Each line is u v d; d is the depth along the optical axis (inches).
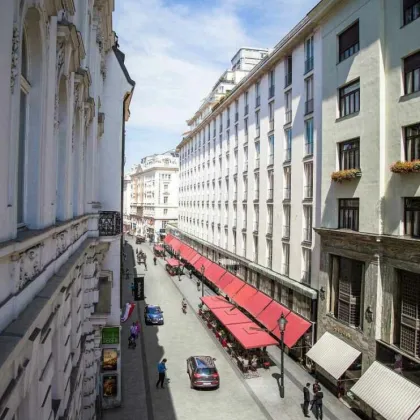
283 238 1155.9
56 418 306.7
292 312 1048.2
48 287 246.7
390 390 660.7
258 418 754.2
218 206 1883.6
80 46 375.6
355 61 811.4
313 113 997.2
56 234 303.7
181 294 1766.7
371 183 759.1
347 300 836.0
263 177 1320.1
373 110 757.3
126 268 2330.2
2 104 164.7
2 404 149.6
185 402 817.5
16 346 153.1
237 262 1544.0
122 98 842.2
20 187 246.1
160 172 3873.0
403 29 702.5
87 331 603.8
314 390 772.0
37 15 233.3
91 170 611.5
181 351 1103.6
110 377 786.8
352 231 794.2
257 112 1402.6
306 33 1029.8
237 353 1030.4
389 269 718.5
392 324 709.3
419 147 674.8
